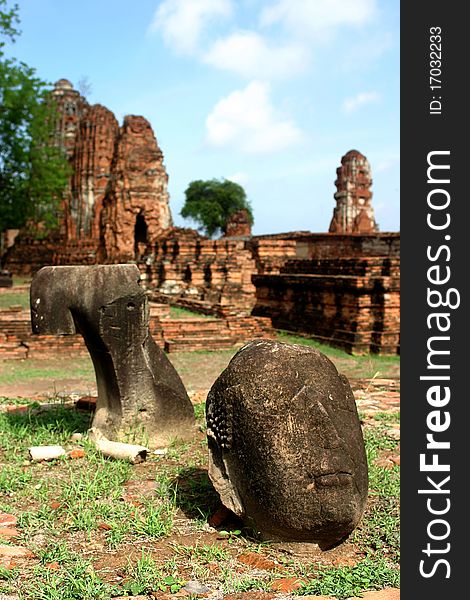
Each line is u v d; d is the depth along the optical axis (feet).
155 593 11.89
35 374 38.70
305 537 13.50
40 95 98.73
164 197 102.89
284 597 11.85
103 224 103.76
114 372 21.36
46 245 144.56
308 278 55.06
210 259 86.02
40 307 21.11
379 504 16.61
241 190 219.61
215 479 14.66
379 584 12.52
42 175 101.45
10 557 13.25
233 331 53.88
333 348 51.52
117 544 14.05
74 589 11.86
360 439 14.16
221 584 12.34
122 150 100.73
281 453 13.20
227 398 14.15
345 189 148.36
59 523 15.23
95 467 19.34
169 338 51.52
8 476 18.20
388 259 50.34
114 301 21.01
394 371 41.29
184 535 14.60
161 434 21.99
